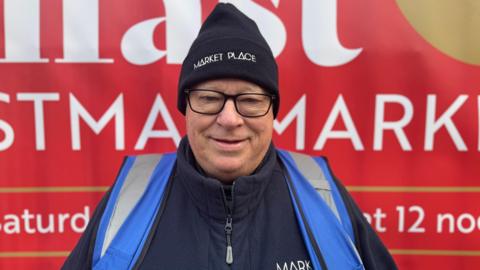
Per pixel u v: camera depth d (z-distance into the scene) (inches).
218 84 34.1
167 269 34.2
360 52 59.1
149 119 60.3
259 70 34.5
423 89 59.1
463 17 58.3
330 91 59.6
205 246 35.0
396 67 59.1
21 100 59.8
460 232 60.7
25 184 60.9
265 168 36.7
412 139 59.9
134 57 59.5
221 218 35.5
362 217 41.4
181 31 59.2
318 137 60.3
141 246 35.4
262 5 58.7
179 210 37.2
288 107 60.0
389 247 61.2
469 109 59.2
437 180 60.1
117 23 59.0
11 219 61.4
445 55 58.8
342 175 60.5
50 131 60.3
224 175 36.0
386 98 59.5
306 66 59.4
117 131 60.4
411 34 58.7
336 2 58.6
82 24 59.0
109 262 35.1
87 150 60.5
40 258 61.8
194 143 36.1
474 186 60.0
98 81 59.7
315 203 38.8
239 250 35.0
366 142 60.2
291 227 37.3
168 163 41.5
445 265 61.0
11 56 59.2
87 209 61.3
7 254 61.6
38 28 59.0
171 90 59.8
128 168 41.4
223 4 37.8
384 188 60.5
